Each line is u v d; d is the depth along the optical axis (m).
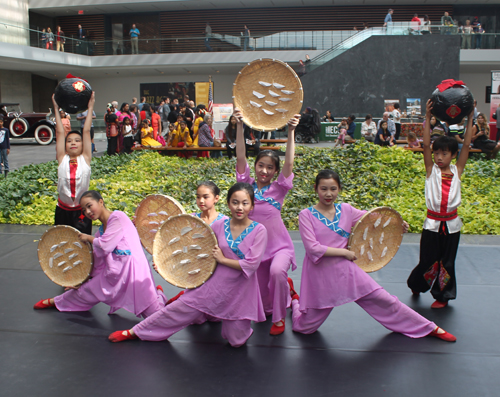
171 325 3.73
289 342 3.79
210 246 3.67
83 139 5.07
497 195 8.69
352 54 23.16
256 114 4.26
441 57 22.67
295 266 4.17
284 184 4.12
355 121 23.36
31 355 3.59
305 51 27.23
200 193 4.18
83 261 4.20
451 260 4.34
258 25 31.55
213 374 3.33
